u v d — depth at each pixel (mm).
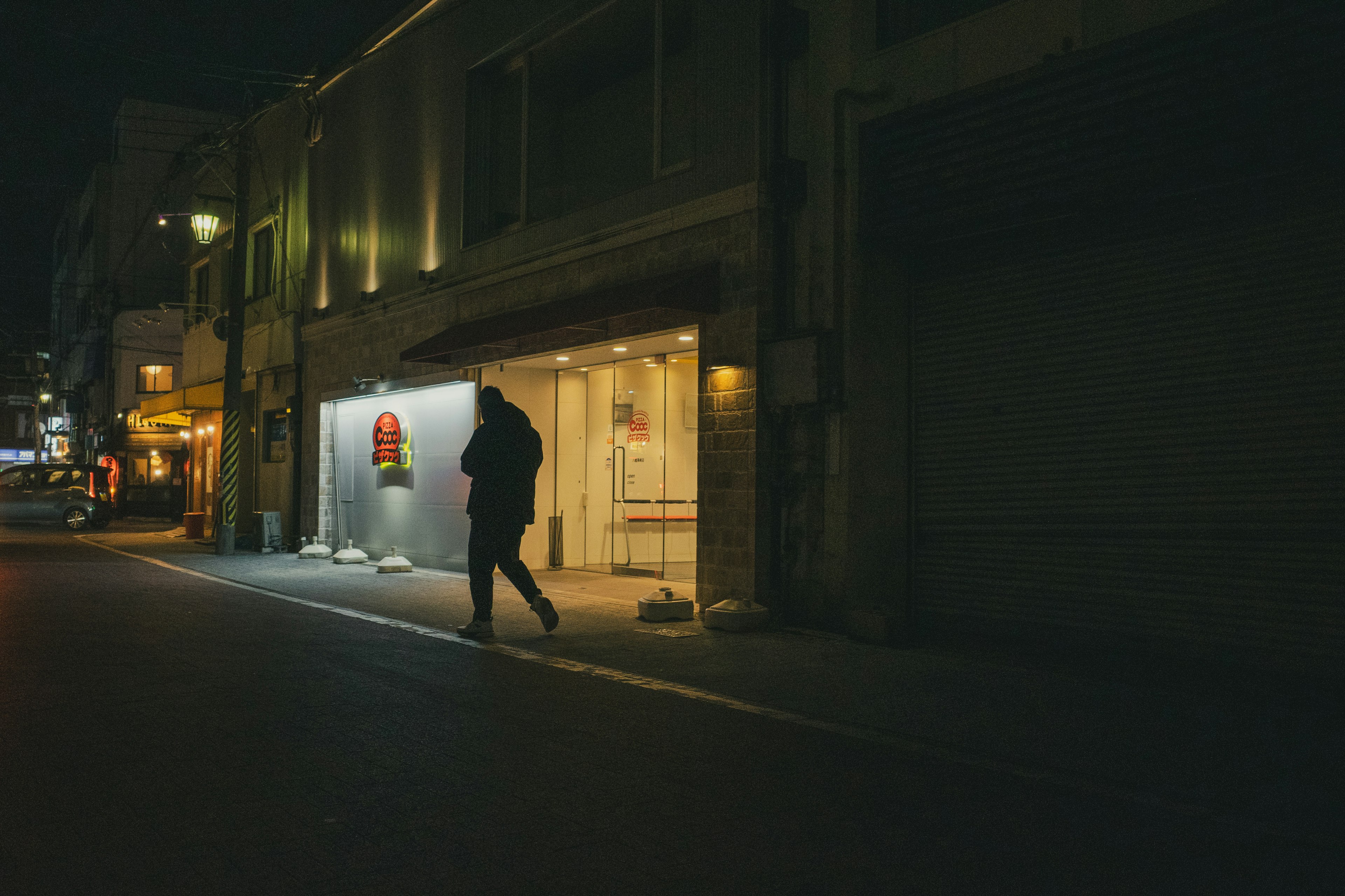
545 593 11250
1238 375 6238
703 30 9805
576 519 13781
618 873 3285
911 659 7387
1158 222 6688
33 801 3955
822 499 8719
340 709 5578
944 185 7629
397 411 15367
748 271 9125
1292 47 5742
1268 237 6133
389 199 15469
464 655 7371
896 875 3307
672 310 9945
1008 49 7375
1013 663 7215
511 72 13188
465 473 8242
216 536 17703
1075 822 3863
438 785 4223
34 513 26516
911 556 8281
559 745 4898
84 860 3344
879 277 8383
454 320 13781
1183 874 3340
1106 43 6637
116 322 39250
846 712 5707
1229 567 6238
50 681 6234
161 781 4234
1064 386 7227
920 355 8312
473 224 13625
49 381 63281
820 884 3219
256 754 4668
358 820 3771
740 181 9281
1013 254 7613
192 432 25734
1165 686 6441
